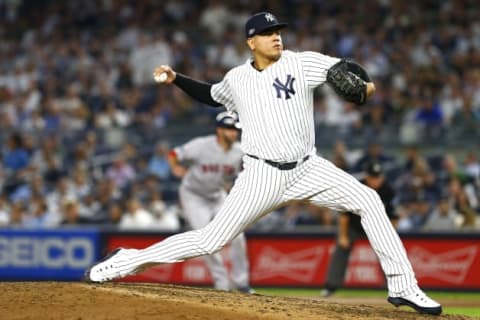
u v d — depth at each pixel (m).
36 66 77.06
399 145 60.88
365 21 73.12
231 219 24.22
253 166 24.16
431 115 62.75
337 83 23.81
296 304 24.75
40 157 64.06
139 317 22.06
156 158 61.25
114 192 58.00
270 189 24.02
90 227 51.62
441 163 59.44
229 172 37.59
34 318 22.22
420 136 60.72
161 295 24.66
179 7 80.38
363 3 74.69
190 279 49.22
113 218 53.56
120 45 77.75
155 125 66.62
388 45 69.94
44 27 82.88
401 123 62.09
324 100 65.06
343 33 71.88
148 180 56.88
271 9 77.00
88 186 60.59
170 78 25.47
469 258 46.94
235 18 77.31
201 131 63.66
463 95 63.31
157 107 68.06
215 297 25.05
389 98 64.44
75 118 69.31
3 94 74.25
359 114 63.66
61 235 50.97
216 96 25.34
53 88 73.69
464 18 71.12
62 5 83.81
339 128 61.97
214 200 38.59
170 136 64.06
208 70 71.25
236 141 37.56
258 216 24.39
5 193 62.41
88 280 25.62
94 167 62.94
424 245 47.56
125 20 80.69
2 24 84.44
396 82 65.94
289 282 48.78
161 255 25.03
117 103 70.50
